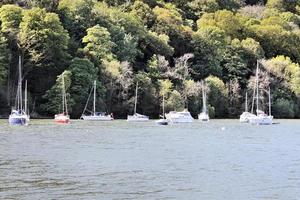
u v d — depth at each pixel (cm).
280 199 5109
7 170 6600
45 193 5228
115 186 5634
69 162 7394
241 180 6081
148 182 5897
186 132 14125
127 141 10844
